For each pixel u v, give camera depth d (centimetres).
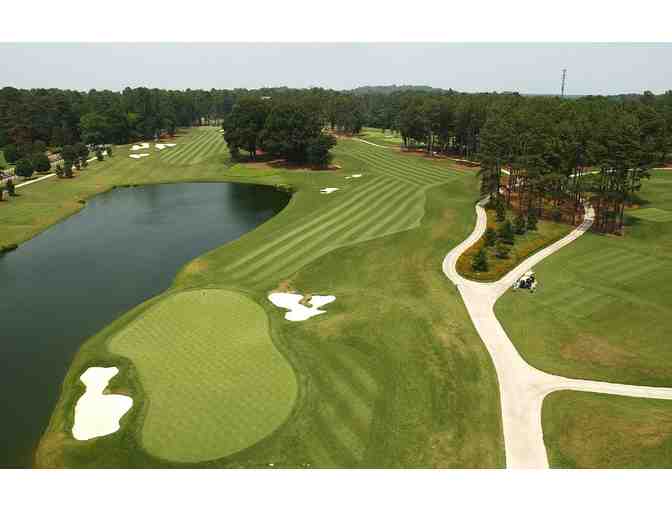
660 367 3628
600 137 6844
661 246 6038
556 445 2881
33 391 3575
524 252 5841
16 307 4981
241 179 11231
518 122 8338
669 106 13375
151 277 5722
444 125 13150
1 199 9162
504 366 3631
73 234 7512
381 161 12581
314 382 3444
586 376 3528
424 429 2991
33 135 15725
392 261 5681
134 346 3994
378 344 3897
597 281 5100
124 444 2922
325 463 2745
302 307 4609
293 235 6756
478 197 8525
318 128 12350
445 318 4300
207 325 4303
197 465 2750
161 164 13012
